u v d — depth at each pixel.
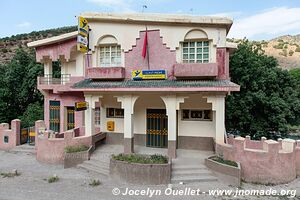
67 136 13.42
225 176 10.41
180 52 13.62
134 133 15.78
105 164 12.21
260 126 20.38
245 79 20.20
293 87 23.05
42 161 13.73
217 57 13.16
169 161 10.74
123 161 10.66
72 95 18.14
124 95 13.75
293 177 10.98
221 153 11.84
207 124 14.46
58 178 11.13
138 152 13.95
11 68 26.23
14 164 13.51
